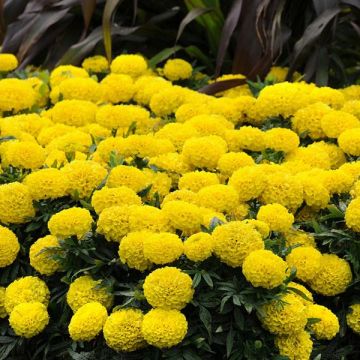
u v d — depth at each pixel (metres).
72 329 2.76
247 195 3.18
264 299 2.70
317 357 2.82
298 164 3.52
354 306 3.00
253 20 4.97
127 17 5.71
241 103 4.11
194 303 2.73
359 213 2.95
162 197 3.39
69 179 3.21
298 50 4.70
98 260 2.92
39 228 3.24
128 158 3.55
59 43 5.56
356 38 5.32
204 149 3.44
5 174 3.46
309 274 2.95
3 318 3.11
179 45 5.59
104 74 5.02
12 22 5.94
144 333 2.66
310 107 3.90
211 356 2.84
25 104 4.29
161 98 4.23
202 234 2.79
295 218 3.32
